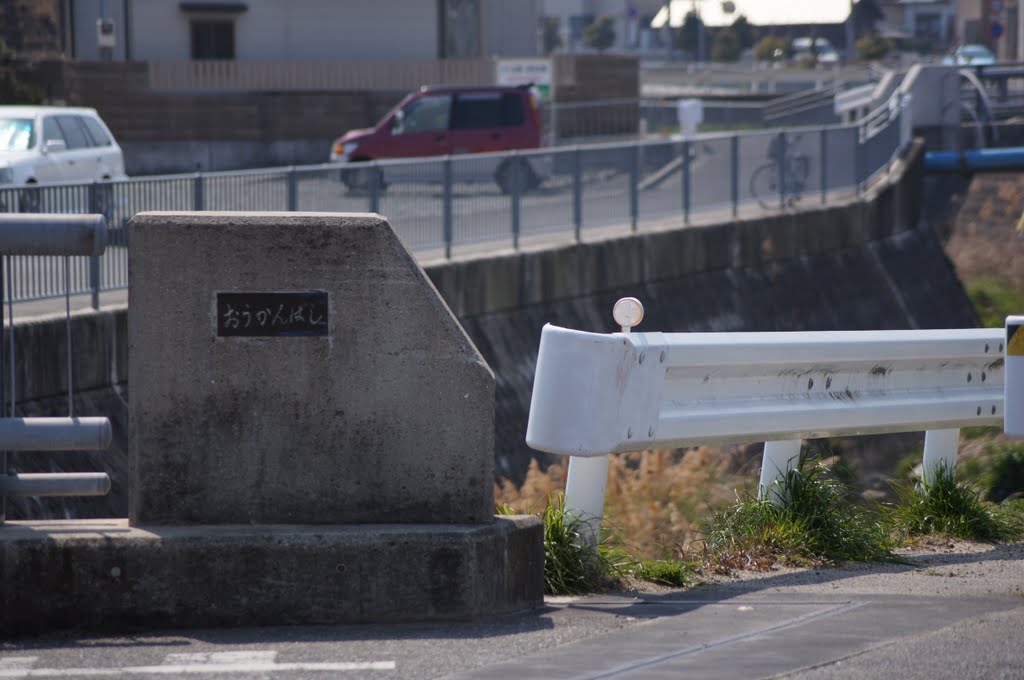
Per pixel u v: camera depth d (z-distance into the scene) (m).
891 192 42.31
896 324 39.72
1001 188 53.66
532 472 17.84
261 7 66.44
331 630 7.94
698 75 103.94
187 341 8.23
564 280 29.00
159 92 63.44
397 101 64.94
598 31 179.62
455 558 8.06
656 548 14.27
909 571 10.21
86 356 17.80
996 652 7.34
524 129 48.59
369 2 66.94
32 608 7.87
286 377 8.27
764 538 10.58
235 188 22.95
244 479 8.30
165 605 7.93
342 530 8.10
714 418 9.76
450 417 8.32
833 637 7.70
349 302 8.27
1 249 8.12
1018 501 13.69
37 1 91.00
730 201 36.53
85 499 16.25
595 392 8.85
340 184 25.23
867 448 24.47
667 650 7.46
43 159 31.36
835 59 117.19
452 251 27.66
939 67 54.34
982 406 11.63
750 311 34.41
